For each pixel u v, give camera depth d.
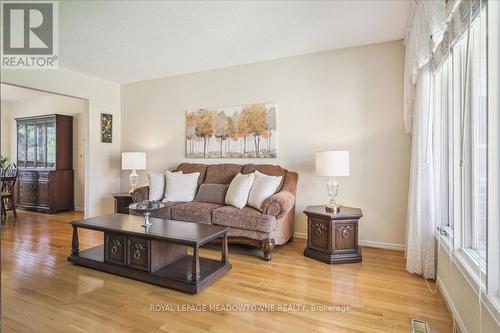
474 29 1.79
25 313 2.02
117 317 1.98
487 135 1.47
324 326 1.89
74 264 2.90
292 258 3.10
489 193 1.47
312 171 3.79
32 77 3.99
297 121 3.87
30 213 5.60
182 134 4.70
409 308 2.11
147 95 5.00
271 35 3.26
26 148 6.09
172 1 2.58
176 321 1.94
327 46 3.56
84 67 4.30
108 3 2.61
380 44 3.44
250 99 4.16
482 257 1.70
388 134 3.42
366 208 3.52
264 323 1.92
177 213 3.47
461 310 1.83
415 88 2.77
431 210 2.54
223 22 2.96
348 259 2.96
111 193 5.12
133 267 2.59
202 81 4.52
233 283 2.50
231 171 4.01
